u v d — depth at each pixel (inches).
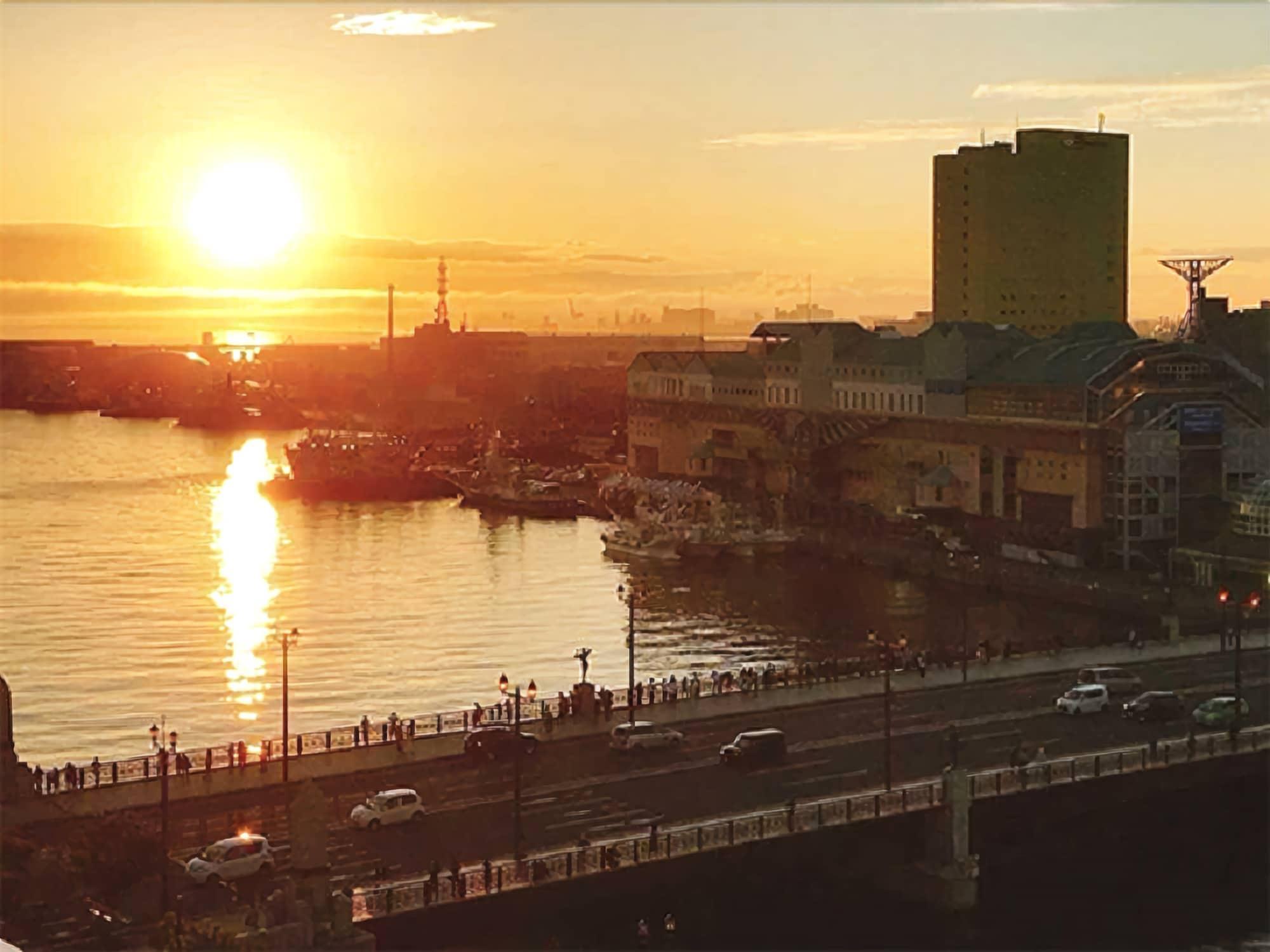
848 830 4603.8
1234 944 4712.1
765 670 7101.4
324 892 3759.8
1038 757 5187.0
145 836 4325.8
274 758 5329.7
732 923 4618.6
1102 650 7027.6
